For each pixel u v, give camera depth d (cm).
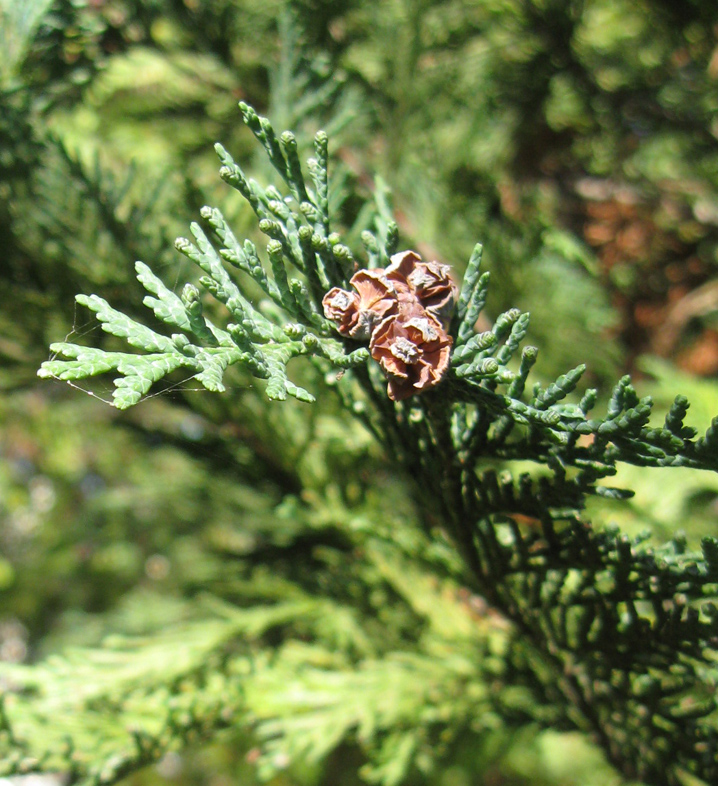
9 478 69
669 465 18
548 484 19
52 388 43
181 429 28
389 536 23
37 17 24
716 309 38
